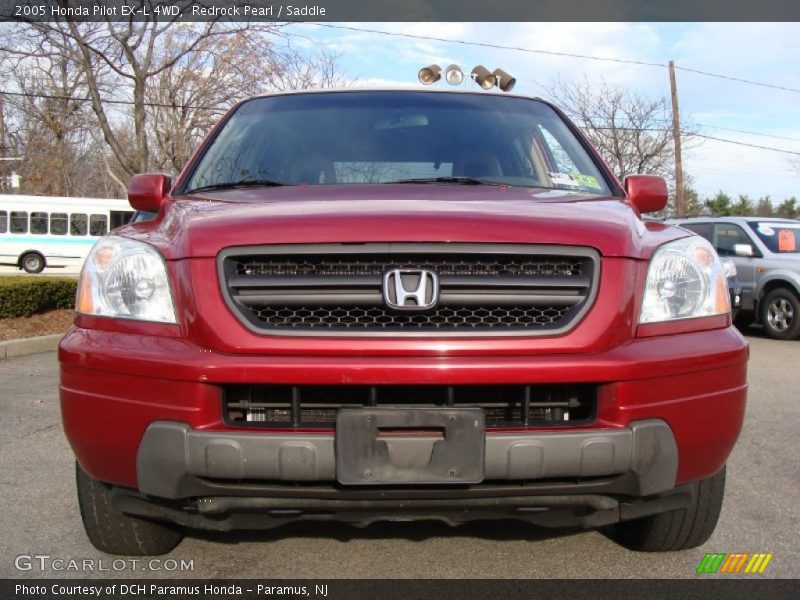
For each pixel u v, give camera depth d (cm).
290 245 247
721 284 276
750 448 501
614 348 245
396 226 247
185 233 259
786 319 1129
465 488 236
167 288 254
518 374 236
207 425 238
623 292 250
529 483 238
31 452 484
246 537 335
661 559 315
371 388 237
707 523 301
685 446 250
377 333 238
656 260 263
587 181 348
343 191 301
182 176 353
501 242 247
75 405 256
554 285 247
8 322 1097
